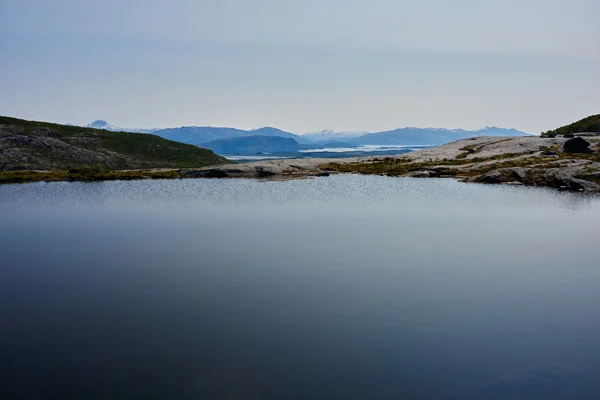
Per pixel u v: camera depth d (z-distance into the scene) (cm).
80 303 2205
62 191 7388
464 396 1367
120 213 5194
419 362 1586
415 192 7088
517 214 5056
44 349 1689
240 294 2339
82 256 3198
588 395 1373
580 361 1600
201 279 2616
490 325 1925
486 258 3123
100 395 1364
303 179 9325
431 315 2038
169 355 1633
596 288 2455
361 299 2259
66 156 14662
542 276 2691
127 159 16075
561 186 7506
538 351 1678
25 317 2022
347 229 4216
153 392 1381
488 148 11944
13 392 1382
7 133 15738
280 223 4531
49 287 2470
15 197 6644
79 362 1584
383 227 4309
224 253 3281
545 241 3691
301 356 1625
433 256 3184
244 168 10162
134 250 3378
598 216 4909
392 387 1416
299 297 2288
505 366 1560
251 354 1639
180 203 6022
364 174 10388
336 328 1883
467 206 5669
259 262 3011
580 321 1977
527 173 8231
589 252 3300
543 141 11494
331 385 1423
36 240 3750
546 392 1393
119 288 2448
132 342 1745
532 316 2034
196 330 1861
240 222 4597
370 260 3064
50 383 1438
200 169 10325
